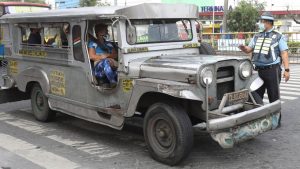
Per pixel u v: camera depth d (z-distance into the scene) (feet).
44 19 24.27
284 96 34.99
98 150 20.86
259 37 24.00
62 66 23.71
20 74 27.32
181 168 18.21
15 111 30.01
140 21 20.67
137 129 24.45
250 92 19.90
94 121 22.03
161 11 21.18
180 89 17.20
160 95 18.81
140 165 18.67
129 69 19.74
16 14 27.14
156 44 21.30
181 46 22.39
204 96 17.70
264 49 23.54
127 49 20.03
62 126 25.50
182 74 17.74
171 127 17.98
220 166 18.39
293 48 68.59
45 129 24.89
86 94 22.31
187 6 22.47
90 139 22.74
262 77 23.85
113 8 20.22
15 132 24.29
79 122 26.37
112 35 20.90
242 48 24.68
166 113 17.97
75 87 23.02
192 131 17.92
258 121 18.69
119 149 20.97
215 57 19.75
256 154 19.90
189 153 18.62
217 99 18.93
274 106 19.39
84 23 21.58
